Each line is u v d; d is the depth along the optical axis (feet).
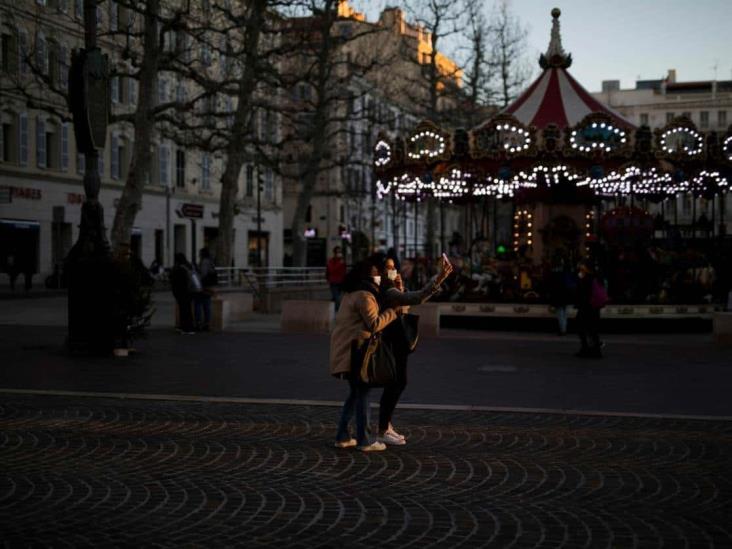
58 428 32.89
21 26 143.13
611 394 42.73
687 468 27.68
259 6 110.93
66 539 20.12
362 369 28.96
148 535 20.51
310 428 33.45
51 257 156.25
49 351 57.06
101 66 54.80
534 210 92.53
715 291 89.81
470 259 89.71
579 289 58.75
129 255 58.08
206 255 82.17
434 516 22.33
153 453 29.01
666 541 20.51
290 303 73.87
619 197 103.60
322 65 122.72
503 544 20.18
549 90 89.15
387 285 30.12
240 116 114.11
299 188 254.06
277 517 22.09
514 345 66.18
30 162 150.10
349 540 20.34
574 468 27.55
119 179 172.35
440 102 220.23
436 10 166.30
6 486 24.67
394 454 29.32
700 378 48.62
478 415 36.70
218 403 38.75
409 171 86.02
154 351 58.70
